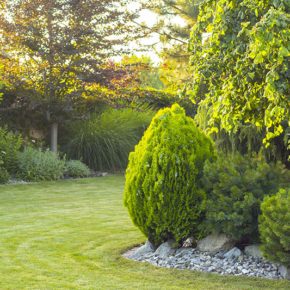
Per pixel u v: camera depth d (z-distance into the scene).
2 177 11.86
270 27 4.02
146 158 5.73
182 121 5.91
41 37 13.81
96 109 15.30
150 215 5.68
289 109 4.83
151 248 5.92
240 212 5.45
